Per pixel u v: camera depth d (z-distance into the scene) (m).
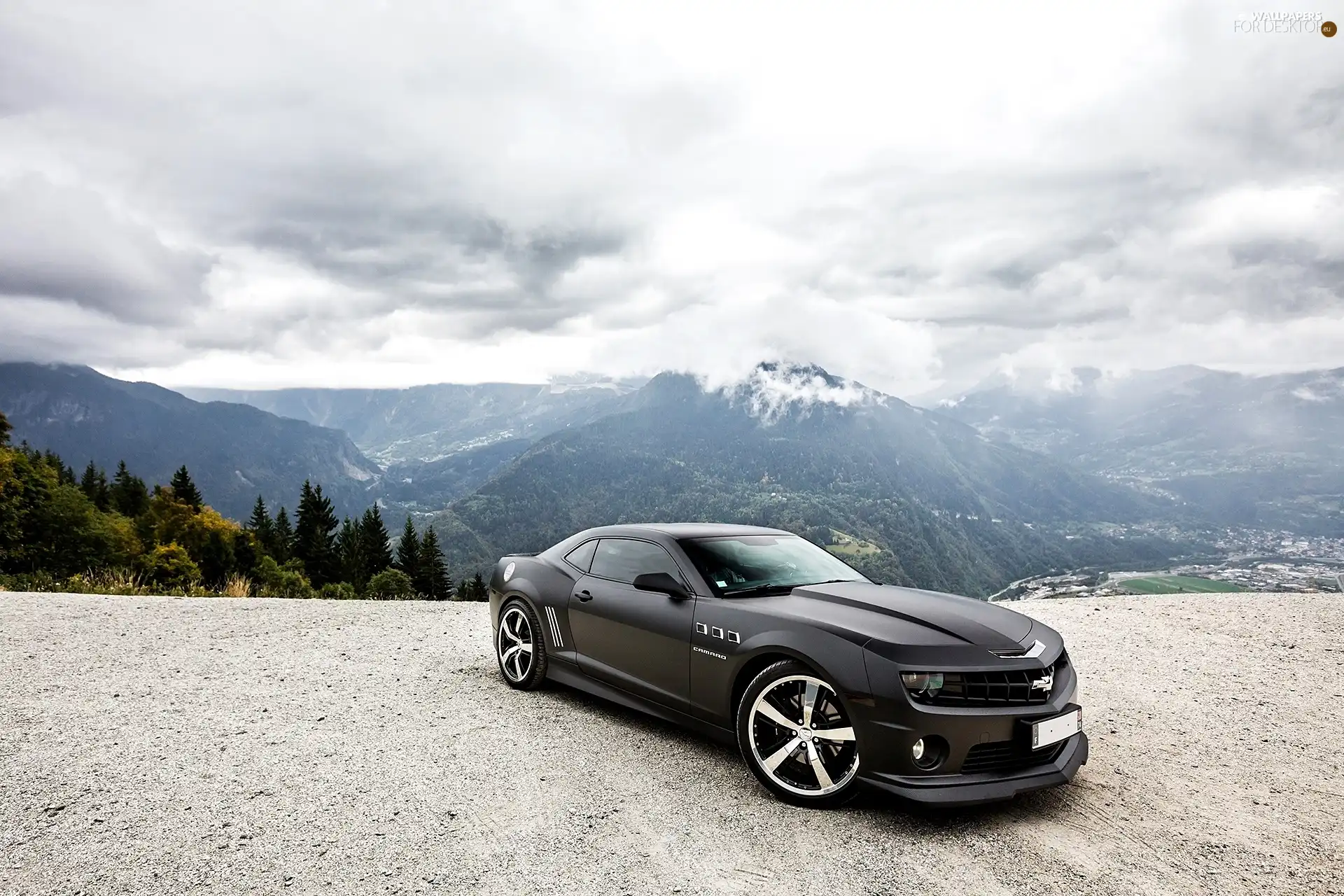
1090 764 4.56
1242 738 5.07
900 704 3.51
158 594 14.58
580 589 5.38
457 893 2.91
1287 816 3.81
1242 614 9.34
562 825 3.54
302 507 103.62
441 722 5.09
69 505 53.31
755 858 3.24
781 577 4.80
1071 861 3.28
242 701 5.56
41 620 8.41
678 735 4.88
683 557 4.82
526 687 5.89
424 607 10.24
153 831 3.41
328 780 4.06
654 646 4.71
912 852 3.32
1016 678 3.71
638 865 3.16
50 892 2.86
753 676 4.16
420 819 3.59
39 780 4.00
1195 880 3.13
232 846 3.27
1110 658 7.44
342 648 7.41
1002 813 3.80
